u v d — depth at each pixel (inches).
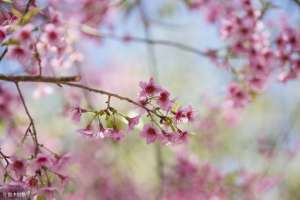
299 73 279.7
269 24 299.9
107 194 374.6
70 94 342.3
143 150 389.4
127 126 168.9
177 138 167.0
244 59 289.9
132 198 380.2
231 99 289.9
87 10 339.6
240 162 390.6
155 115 173.8
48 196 163.0
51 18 203.0
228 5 301.3
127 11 335.6
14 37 162.1
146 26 330.3
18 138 289.7
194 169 327.3
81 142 381.7
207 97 393.1
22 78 162.9
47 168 164.9
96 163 377.1
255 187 347.9
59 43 182.1
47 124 392.5
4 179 162.2
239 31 280.1
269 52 280.2
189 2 336.8
